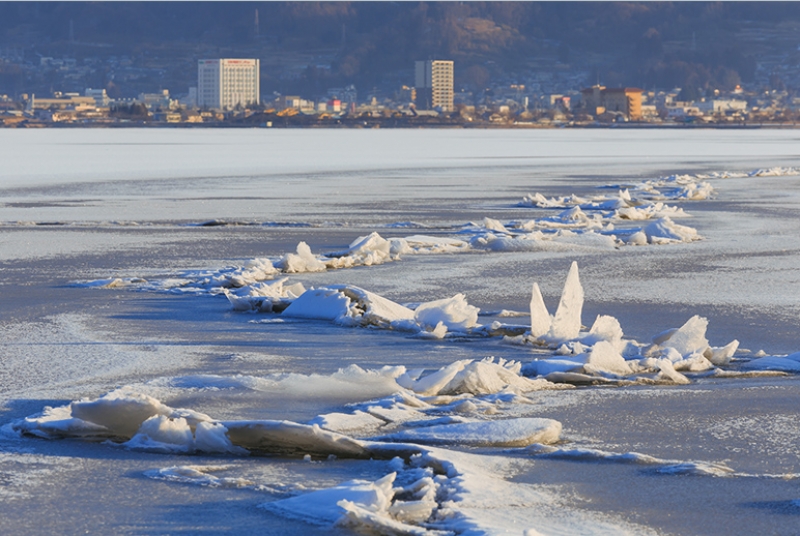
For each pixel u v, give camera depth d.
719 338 22.77
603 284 31.52
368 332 23.33
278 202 69.75
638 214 58.16
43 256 38.88
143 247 42.34
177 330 23.38
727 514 11.27
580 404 16.50
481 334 22.91
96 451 13.76
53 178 100.69
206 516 11.12
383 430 14.72
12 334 22.73
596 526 10.79
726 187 86.94
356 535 10.54
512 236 47.41
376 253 37.47
